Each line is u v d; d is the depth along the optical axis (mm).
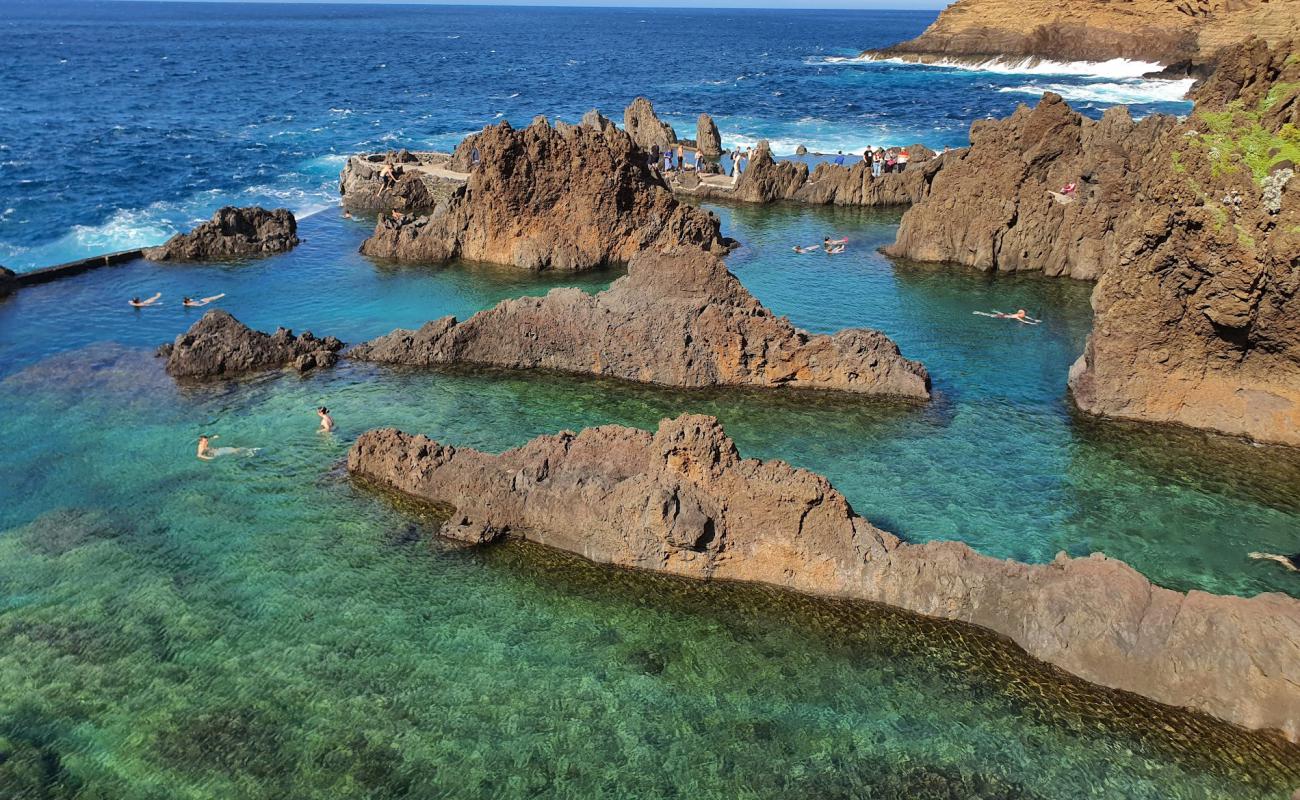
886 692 19547
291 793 16609
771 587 23141
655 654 20719
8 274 46375
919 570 22109
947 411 33781
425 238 54406
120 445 30016
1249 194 27938
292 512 26234
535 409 33688
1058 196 50000
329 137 99000
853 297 47000
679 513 22922
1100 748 17969
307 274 51000
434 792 16703
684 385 36062
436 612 22031
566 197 52000
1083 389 33656
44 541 24438
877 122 109688
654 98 139250
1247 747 17922
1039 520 26438
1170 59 152000
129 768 17125
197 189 72062
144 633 20938
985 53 183750
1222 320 29391
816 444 31094
